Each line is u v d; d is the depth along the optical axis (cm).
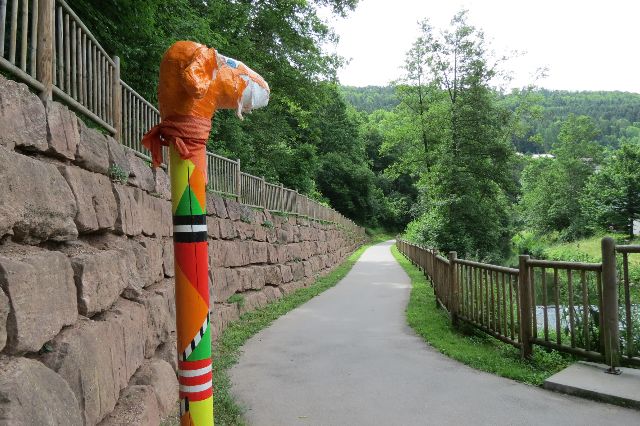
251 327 830
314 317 954
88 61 455
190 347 229
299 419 421
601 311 514
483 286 733
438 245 2464
